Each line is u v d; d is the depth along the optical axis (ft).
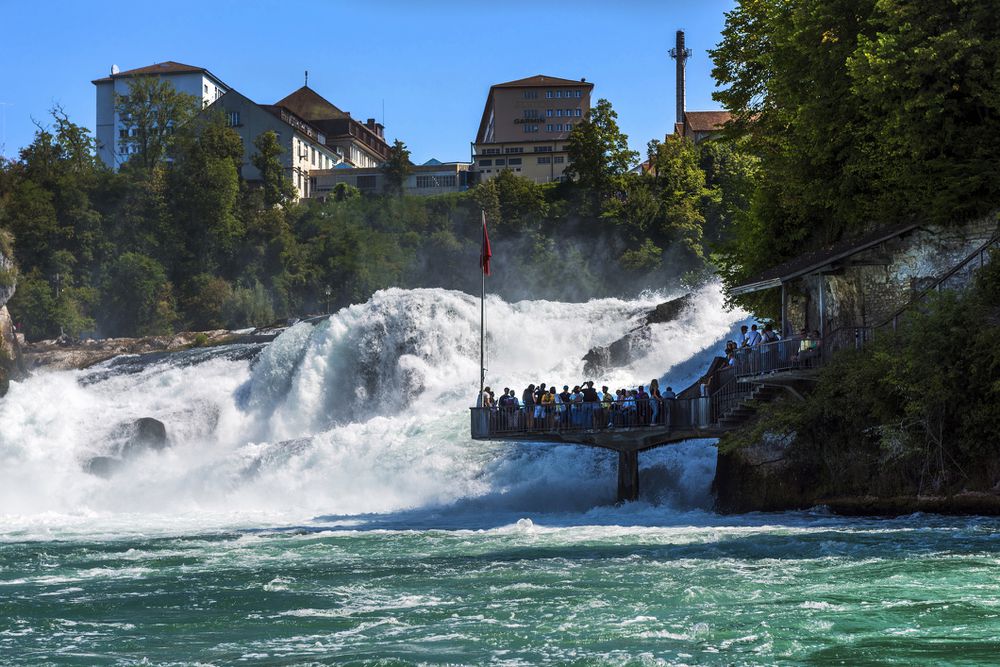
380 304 212.02
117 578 76.95
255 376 222.28
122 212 472.03
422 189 565.53
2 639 54.75
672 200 442.50
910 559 71.97
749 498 114.83
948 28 113.09
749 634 51.03
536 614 57.41
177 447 215.31
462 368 205.16
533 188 481.05
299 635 54.13
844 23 122.62
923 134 113.80
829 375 109.70
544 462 141.38
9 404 220.64
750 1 152.05
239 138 508.94
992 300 105.29
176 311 444.55
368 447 159.33
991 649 47.06
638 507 124.16
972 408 99.50
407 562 81.35
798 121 125.29
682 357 182.09
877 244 118.62
